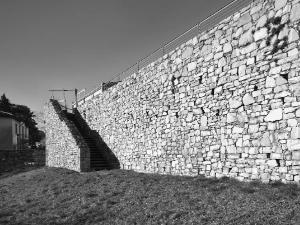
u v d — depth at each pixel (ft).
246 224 27.86
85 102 92.17
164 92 56.18
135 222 33.65
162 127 56.54
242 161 40.42
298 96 34.14
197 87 48.44
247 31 40.34
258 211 29.60
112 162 74.49
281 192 32.50
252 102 39.34
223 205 32.83
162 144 56.34
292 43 34.91
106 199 43.39
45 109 102.53
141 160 62.69
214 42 45.52
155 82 58.90
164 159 55.52
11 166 108.27
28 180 70.64
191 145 49.39
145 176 54.03
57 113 91.04
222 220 29.63
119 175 57.98
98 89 89.86
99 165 75.56
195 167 48.39
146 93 61.77
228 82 42.98
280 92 35.99
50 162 95.25
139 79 64.49
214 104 45.21
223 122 43.60
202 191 38.63
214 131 45.09
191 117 49.55
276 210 29.04
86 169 72.13
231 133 42.27
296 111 34.27
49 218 39.83
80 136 78.02
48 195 52.26
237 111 41.45
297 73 34.30
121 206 39.32
